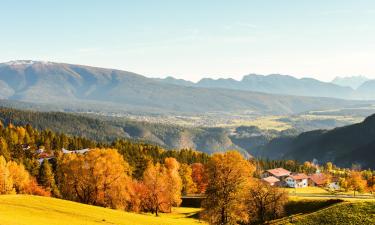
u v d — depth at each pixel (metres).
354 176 188.25
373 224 69.25
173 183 118.88
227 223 88.38
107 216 72.06
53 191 135.75
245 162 95.12
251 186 96.62
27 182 128.12
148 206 113.06
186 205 142.25
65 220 63.19
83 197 95.56
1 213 60.66
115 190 95.62
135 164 167.88
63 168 99.62
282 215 97.81
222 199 88.19
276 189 98.12
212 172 90.50
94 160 95.00
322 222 73.31
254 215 97.00
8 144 192.00
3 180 115.31
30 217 60.97
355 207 76.44
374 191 179.88
